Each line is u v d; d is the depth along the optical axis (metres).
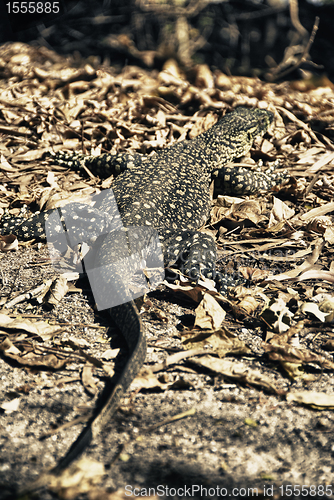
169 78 10.15
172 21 16.94
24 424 2.99
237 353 3.68
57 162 6.95
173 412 3.13
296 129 8.27
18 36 15.41
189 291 4.30
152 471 2.69
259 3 17.48
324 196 6.41
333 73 15.11
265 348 3.72
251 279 4.70
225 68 14.86
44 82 10.20
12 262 4.93
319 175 6.59
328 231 5.40
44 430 2.95
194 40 17.08
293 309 4.31
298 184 6.33
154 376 3.38
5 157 7.01
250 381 3.39
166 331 3.97
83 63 12.72
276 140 7.70
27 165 6.87
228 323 4.12
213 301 4.05
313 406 3.22
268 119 7.52
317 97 10.05
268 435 2.98
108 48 16.17
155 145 7.12
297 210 6.15
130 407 3.14
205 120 7.79
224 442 2.91
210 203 6.00
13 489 2.54
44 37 16.20
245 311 4.18
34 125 7.96
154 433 2.95
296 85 11.01
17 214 5.77
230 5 17.53
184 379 3.44
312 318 4.19
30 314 4.12
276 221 5.68
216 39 17.66
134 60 15.70
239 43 17.31
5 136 7.63
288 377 3.51
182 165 6.15
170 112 8.41
